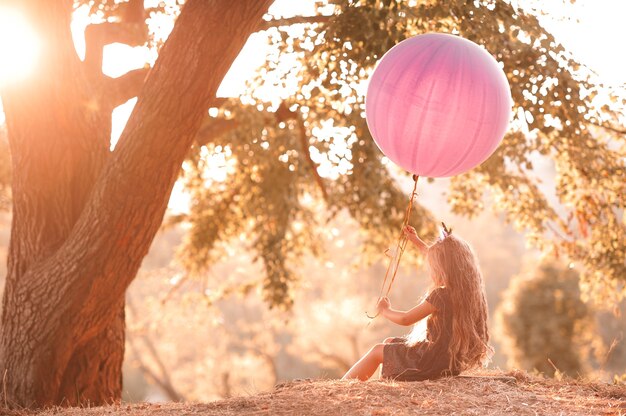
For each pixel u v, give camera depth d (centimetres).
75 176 782
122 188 680
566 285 2508
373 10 745
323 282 3281
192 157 1136
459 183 1266
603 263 1105
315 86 874
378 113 550
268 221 1347
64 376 786
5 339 741
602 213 1104
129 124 679
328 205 1312
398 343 602
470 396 538
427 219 1415
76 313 716
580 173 1080
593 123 953
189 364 3341
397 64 541
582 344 2514
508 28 782
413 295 3572
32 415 656
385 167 1309
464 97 523
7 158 1283
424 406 509
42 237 754
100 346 812
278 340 3825
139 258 716
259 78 996
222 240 1489
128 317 2839
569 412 511
